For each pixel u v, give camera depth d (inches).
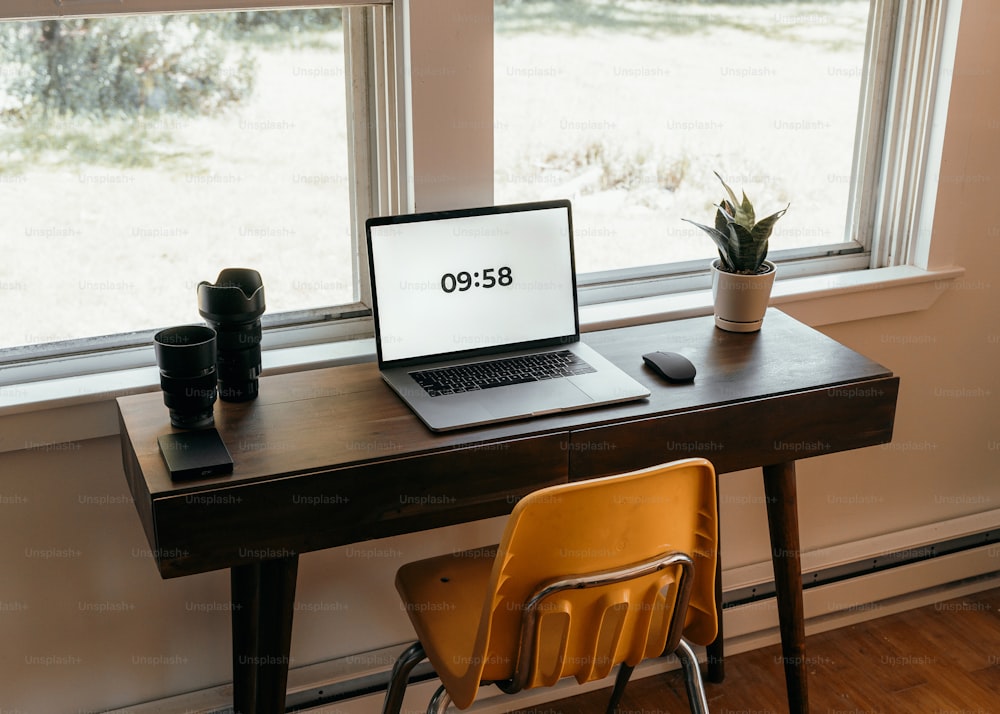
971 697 90.7
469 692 58.3
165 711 78.0
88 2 62.9
